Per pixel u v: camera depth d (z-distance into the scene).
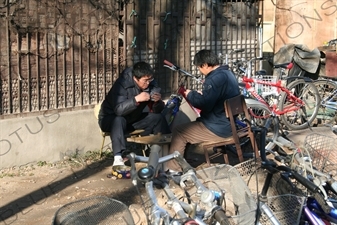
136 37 6.88
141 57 6.99
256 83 7.93
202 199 2.51
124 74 5.93
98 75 6.57
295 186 3.28
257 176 3.34
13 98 5.80
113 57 6.69
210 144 5.57
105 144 6.67
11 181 5.52
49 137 6.08
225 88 5.55
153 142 5.66
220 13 8.06
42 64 6.00
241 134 5.59
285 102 8.09
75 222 2.55
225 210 2.81
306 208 3.24
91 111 6.48
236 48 8.38
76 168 6.03
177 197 2.73
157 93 5.91
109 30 6.59
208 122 5.60
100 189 5.40
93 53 6.47
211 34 7.96
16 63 5.77
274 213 3.05
